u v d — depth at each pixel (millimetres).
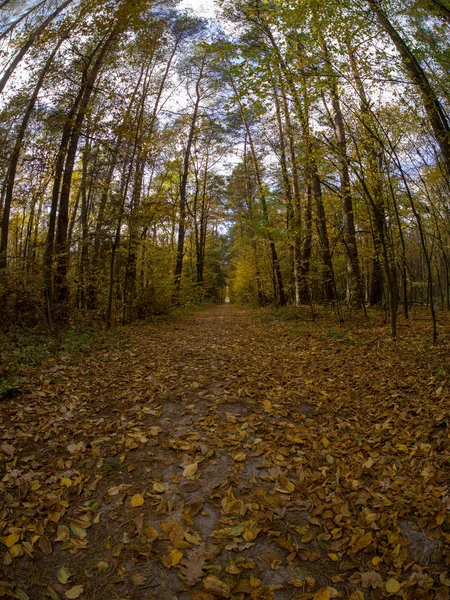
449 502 2557
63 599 1900
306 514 2576
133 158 10906
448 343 6902
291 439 3650
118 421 4043
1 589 1901
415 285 15961
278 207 15562
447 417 3816
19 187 10969
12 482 2830
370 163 8297
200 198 29391
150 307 14141
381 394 4793
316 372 5965
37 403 4434
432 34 5852
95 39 10133
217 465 3197
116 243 10883
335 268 17062
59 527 2406
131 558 2174
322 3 5531
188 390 5098
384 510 2584
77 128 9820
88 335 8594
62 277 9570
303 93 6938
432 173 9484
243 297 29969
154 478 2994
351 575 2074
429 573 2066
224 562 2152
